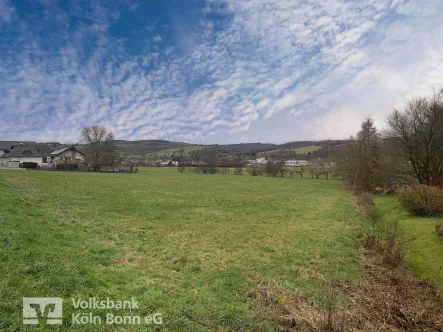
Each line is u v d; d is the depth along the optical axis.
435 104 22.41
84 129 58.81
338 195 30.97
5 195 12.56
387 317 5.81
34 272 5.75
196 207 18.91
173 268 7.82
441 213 14.59
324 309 5.87
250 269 8.20
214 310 5.50
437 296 6.74
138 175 51.59
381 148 30.25
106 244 9.08
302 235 12.41
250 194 28.86
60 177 30.25
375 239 11.27
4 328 4.07
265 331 5.02
